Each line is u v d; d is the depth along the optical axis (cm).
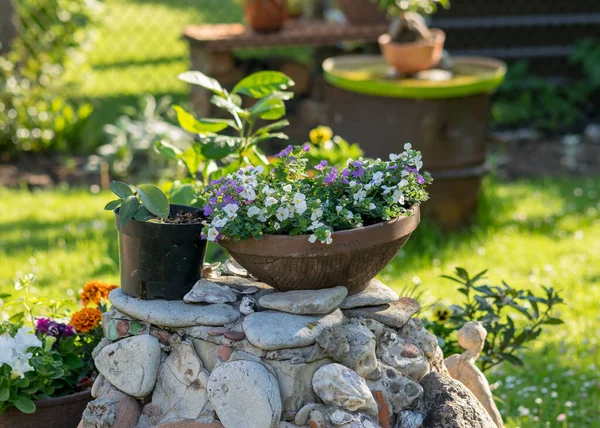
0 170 688
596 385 372
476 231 558
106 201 613
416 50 530
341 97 548
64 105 799
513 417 347
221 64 633
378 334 259
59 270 483
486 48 865
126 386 256
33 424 285
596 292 467
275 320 242
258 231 237
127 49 1136
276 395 235
